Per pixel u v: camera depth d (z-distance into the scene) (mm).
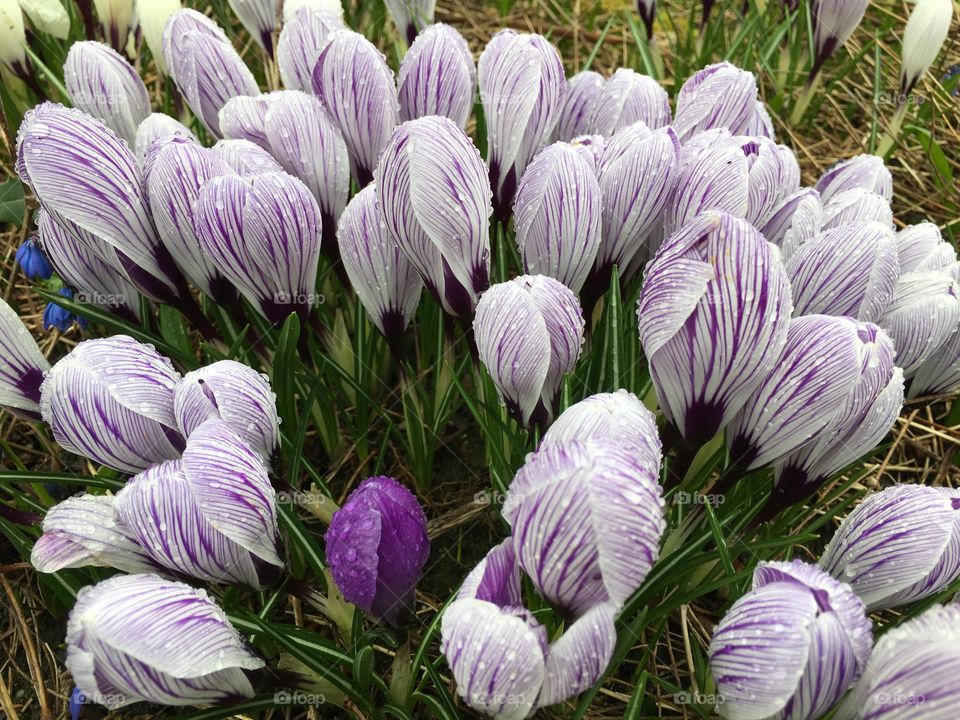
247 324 248
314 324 257
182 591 165
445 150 193
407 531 177
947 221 391
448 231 201
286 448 255
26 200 357
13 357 221
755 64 438
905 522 181
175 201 214
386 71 242
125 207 217
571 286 223
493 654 144
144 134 248
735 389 177
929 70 447
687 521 212
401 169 195
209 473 171
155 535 172
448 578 256
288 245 213
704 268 163
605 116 264
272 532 185
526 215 213
